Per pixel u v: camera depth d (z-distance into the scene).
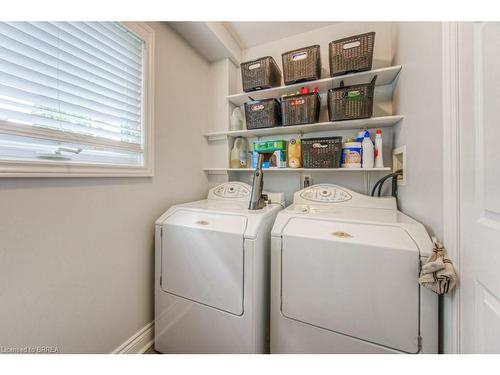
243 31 1.96
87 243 1.10
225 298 1.16
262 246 1.18
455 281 0.77
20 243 0.87
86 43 1.11
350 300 0.96
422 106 1.09
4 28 0.84
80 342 1.07
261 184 1.47
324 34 1.91
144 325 1.42
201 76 2.02
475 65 0.70
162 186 1.57
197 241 1.24
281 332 1.11
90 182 1.12
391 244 0.91
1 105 0.83
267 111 1.78
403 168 1.39
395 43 1.59
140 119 1.40
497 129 0.60
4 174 0.80
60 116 1.00
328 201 1.58
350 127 1.73
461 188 0.77
